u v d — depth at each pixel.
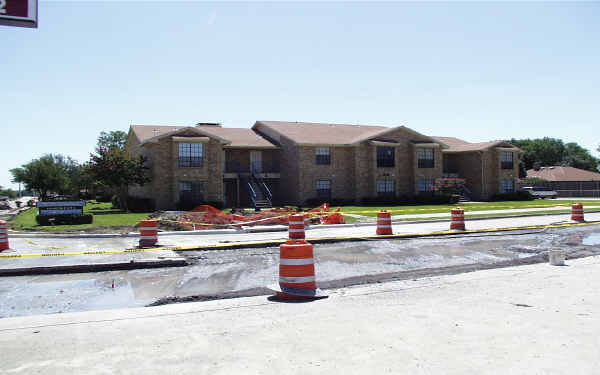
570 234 18.05
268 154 43.16
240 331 6.09
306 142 39.62
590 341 5.47
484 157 48.12
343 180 41.88
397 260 12.35
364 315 6.76
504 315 6.60
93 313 7.12
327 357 5.09
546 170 68.69
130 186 44.91
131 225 22.78
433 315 6.67
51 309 7.88
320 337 5.78
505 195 47.88
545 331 5.86
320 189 40.91
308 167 40.28
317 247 14.99
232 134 44.06
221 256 13.30
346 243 15.93
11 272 10.66
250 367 4.84
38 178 59.31
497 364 4.83
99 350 5.40
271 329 6.16
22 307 8.02
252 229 20.66
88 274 10.78
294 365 4.88
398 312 6.88
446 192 44.50
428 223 23.59
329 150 41.34
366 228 21.73
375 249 14.45
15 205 60.59
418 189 44.59
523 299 7.52
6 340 5.79
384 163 42.97
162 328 6.27
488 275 9.70
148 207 34.97
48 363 5.00
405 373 4.63
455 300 7.56
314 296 7.89
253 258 12.95
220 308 7.36
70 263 11.27
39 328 6.31
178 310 7.26
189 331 6.12
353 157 41.88
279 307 7.38
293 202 40.62
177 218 24.12
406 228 20.70
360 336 5.78
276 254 13.66
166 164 35.28
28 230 20.66
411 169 44.41
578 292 7.96
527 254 13.07
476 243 15.62
